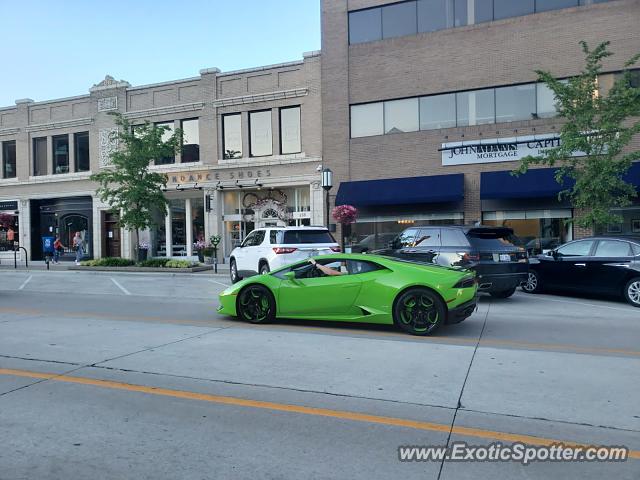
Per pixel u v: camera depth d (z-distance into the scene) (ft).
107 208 93.04
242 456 12.85
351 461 12.57
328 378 19.15
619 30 62.44
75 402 16.80
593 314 34.01
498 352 22.97
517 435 14.02
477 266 37.99
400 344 24.68
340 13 75.36
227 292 31.53
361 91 74.23
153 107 88.43
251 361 21.61
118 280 61.62
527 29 66.39
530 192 62.03
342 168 74.84
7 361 22.02
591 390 17.54
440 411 15.78
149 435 14.15
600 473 11.96
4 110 100.73
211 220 83.76
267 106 80.53
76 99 94.94
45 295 46.98
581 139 47.26
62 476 11.91
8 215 97.45
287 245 47.47
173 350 23.66
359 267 28.89
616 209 61.05
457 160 68.85
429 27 71.41
